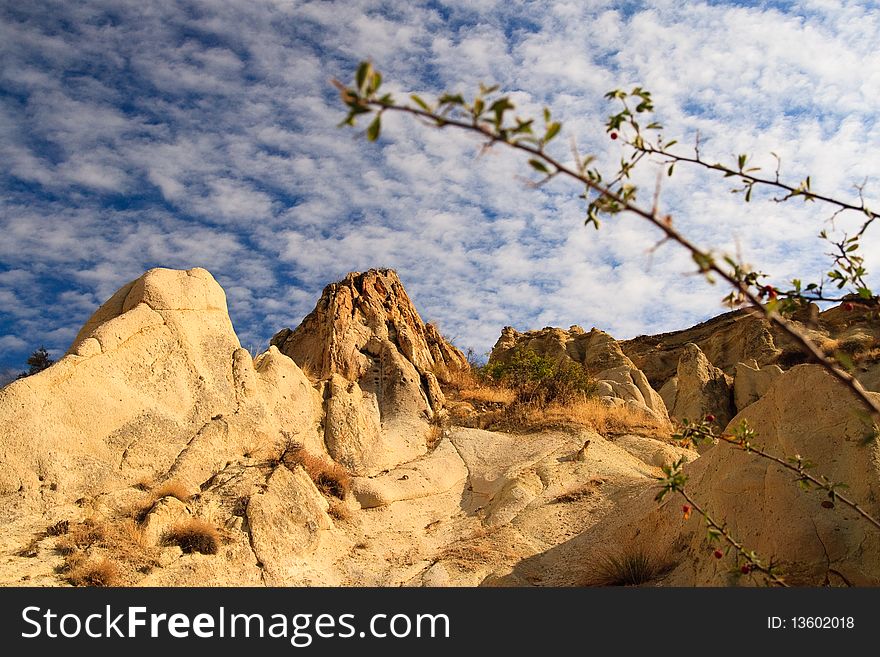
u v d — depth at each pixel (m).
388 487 20.78
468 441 25.20
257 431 19.80
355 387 24.56
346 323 30.34
